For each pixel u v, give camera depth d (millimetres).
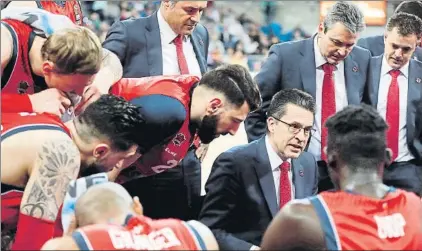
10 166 5418
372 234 4582
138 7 20781
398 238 4637
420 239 4750
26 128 5480
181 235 4668
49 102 5914
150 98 6539
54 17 6375
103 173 5289
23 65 6086
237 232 6598
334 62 7965
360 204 4656
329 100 8109
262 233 6566
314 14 23375
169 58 7891
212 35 23109
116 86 6723
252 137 8094
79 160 5488
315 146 8094
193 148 7395
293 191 6840
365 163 4781
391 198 4758
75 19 8109
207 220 6469
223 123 6500
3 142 5441
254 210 6555
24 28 6113
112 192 4742
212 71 6520
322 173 8094
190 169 7492
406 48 8219
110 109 5633
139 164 6906
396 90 8508
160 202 7391
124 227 4570
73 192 5141
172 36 7883
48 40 5789
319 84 8125
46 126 5520
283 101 6598
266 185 6582
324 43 7871
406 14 8289
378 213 4664
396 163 8594
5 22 6059
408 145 8586
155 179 7301
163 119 6453
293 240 4566
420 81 8617
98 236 4410
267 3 23641
